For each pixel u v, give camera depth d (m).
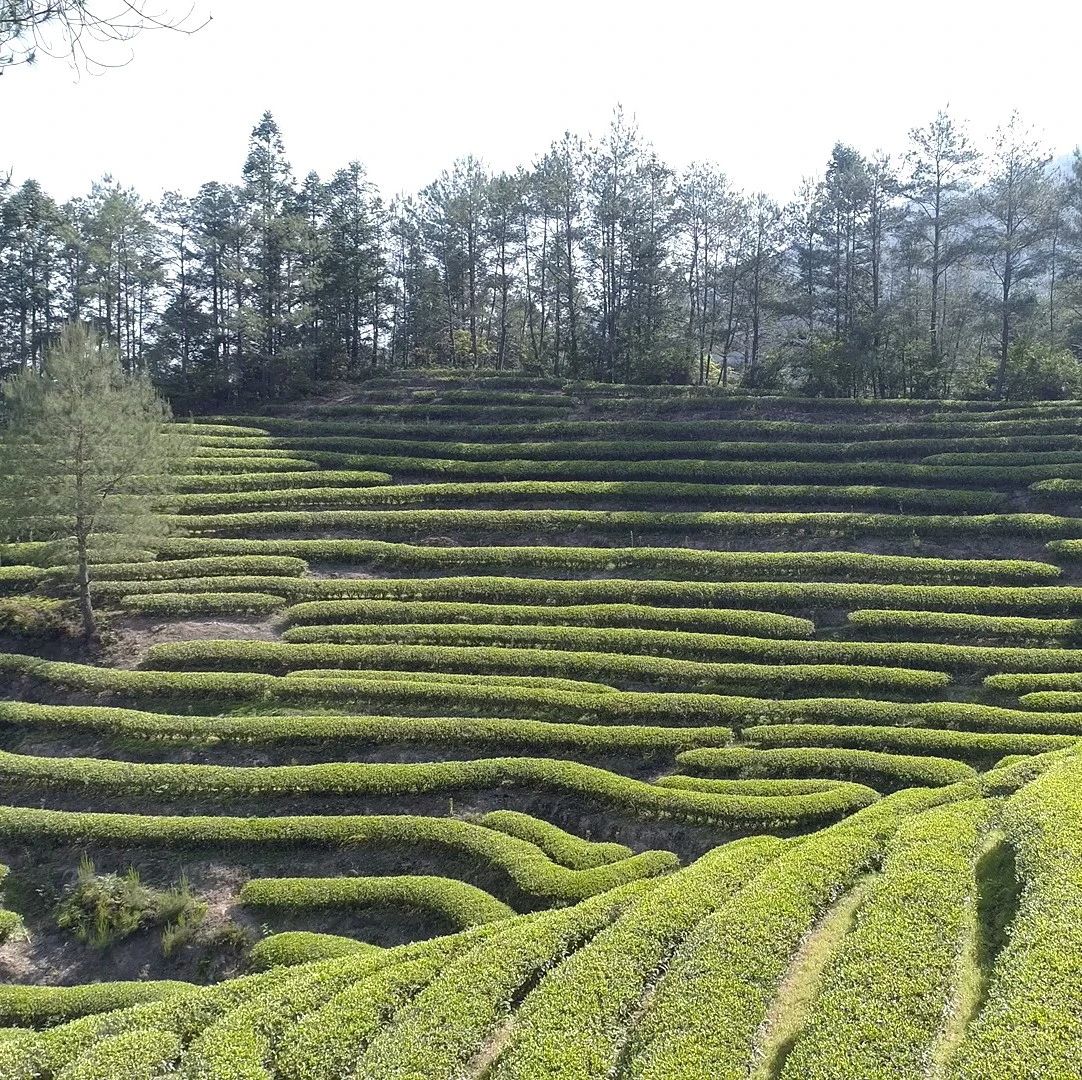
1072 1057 10.62
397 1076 12.45
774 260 62.31
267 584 33.53
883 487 40.88
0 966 19.36
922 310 68.50
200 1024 14.81
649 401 52.84
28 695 28.45
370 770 23.84
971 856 16.08
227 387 57.44
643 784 23.16
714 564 35.38
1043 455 41.44
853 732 24.83
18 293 59.25
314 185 66.19
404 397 57.12
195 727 25.80
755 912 15.05
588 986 13.77
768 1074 12.05
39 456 29.81
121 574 34.47
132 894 20.39
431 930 19.27
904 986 12.66
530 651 29.30
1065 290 56.72
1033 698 25.95
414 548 36.78
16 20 7.68
